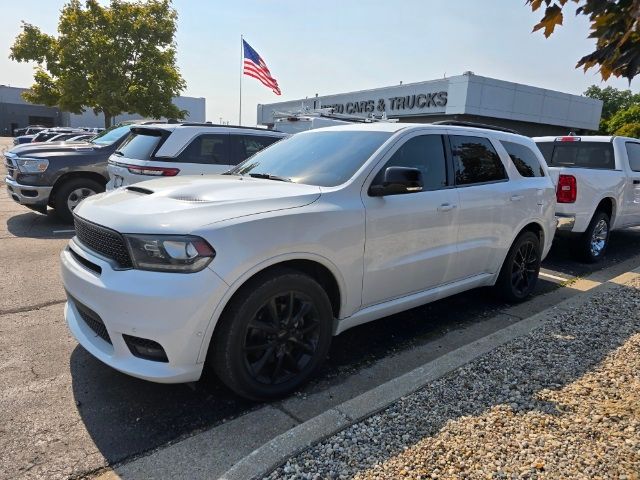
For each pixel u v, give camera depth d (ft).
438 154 14.49
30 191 28.58
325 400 11.11
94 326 10.70
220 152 25.40
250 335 10.30
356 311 12.39
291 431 9.04
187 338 9.37
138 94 79.77
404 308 13.76
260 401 10.83
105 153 30.01
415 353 13.71
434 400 10.23
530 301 18.35
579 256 24.56
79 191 29.60
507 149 17.15
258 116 146.00
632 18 6.79
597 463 8.21
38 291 17.65
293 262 11.07
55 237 26.27
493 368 11.66
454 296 18.69
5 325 14.62
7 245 24.30
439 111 87.61
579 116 97.40
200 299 9.29
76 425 9.94
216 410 10.62
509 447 8.67
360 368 12.75
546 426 9.29
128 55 78.48
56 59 84.58
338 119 40.93
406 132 13.71
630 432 9.05
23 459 8.89
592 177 23.09
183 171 24.25
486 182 15.85
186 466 8.77
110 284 9.55
